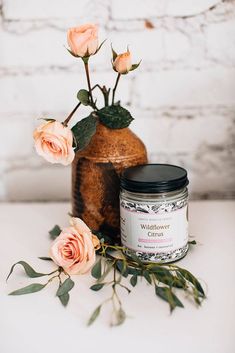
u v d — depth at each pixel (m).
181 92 0.97
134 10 0.92
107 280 0.71
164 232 0.72
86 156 0.79
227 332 0.59
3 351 0.57
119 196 0.77
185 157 1.01
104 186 0.79
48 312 0.64
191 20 0.92
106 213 0.80
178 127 0.99
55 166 1.03
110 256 0.74
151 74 0.96
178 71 0.95
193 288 0.64
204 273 0.71
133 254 0.70
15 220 0.92
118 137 0.79
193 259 0.75
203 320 0.61
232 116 0.98
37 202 1.05
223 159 1.01
